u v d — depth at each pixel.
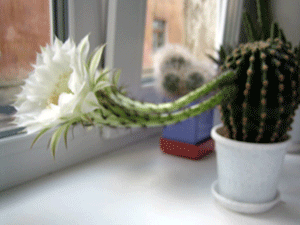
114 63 0.44
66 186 0.37
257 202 0.32
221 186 0.34
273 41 0.32
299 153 0.52
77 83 0.21
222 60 0.37
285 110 0.30
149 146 0.53
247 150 0.30
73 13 0.39
